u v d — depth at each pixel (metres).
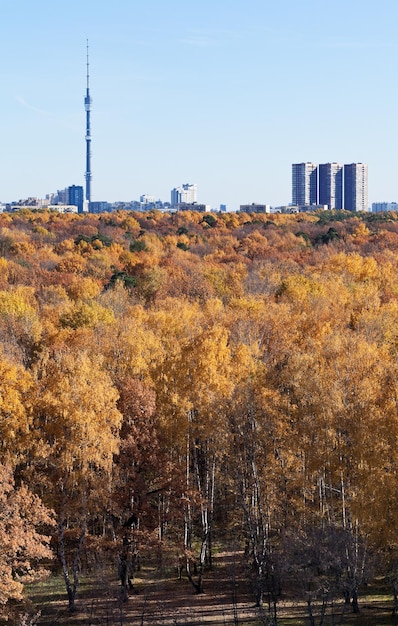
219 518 66.81
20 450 53.31
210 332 63.72
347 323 93.81
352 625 47.22
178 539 63.44
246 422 53.25
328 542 47.03
